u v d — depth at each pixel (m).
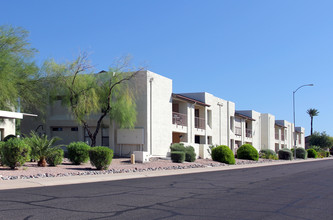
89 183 15.75
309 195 12.82
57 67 28.42
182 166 27.77
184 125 38.94
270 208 10.03
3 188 13.40
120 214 8.77
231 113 51.25
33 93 27.91
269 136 66.69
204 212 9.25
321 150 86.25
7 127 30.12
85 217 8.30
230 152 35.62
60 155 21.77
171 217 8.55
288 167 31.72
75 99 29.16
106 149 21.47
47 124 33.25
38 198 10.88
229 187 14.99
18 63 26.17
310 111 108.62
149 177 19.58
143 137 31.81
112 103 30.59
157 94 33.81
